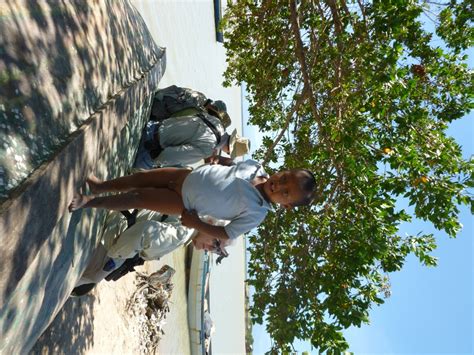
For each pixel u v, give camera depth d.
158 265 8.61
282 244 5.69
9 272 1.42
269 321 4.84
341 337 4.38
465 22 4.66
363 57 4.34
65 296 2.76
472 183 4.31
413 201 4.44
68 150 1.81
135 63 3.31
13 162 1.54
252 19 7.11
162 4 9.42
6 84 1.66
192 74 12.45
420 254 4.70
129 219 3.67
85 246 2.86
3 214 1.30
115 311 6.23
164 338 8.71
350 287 4.65
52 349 4.21
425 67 4.92
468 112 4.86
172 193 2.96
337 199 5.03
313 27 5.68
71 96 2.09
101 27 2.75
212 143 4.43
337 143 4.68
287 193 3.00
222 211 2.98
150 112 4.48
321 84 6.06
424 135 4.71
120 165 3.45
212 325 11.98
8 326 1.78
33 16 1.97
